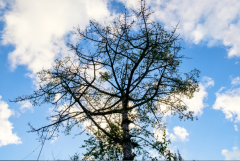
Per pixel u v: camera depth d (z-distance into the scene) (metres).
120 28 7.26
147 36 7.26
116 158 6.73
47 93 7.13
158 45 7.53
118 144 7.57
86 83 8.02
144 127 7.57
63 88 7.46
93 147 6.28
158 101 8.46
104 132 6.98
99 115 7.75
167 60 7.66
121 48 8.11
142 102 7.95
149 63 8.27
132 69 7.83
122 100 8.43
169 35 7.40
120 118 8.13
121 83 8.11
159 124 8.12
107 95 8.73
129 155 6.59
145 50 7.64
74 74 7.58
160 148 6.82
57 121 6.97
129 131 7.38
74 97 7.30
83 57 7.59
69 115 7.28
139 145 7.14
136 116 7.86
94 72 7.92
